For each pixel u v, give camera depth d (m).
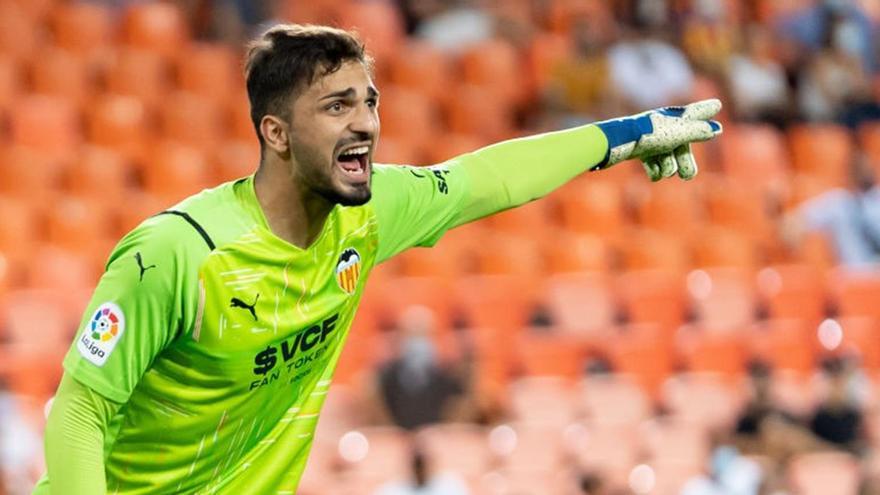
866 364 49.28
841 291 51.38
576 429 41.62
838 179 59.59
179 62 54.16
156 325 12.84
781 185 58.12
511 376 44.69
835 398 43.09
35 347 40.47
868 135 62.22
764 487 39.81
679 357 46.75
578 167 15.72
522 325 46.84
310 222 13.41
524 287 47.91
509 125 57.62
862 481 40.22
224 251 13.02
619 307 48.62
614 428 42.00
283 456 14.23
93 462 12.77
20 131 49.16
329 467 38.88
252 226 13.19
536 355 44.97
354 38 13.14
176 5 56.66
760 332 48.38
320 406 14.40
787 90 62.78
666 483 40.22
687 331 48.47
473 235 50.78
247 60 13.30
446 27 60.09
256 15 56.47
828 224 54.53
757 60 63.03
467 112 56.91
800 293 51.00
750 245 53.25
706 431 42.38
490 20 61.12
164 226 12.95
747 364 47.44
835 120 62.44
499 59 59.19
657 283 49.53
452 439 39.81
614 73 58.31
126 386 12.87
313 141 12.97
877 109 63.00
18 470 34.91
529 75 59.62
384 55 57.88
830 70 63.00
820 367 47.75
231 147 51.62
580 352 45.47
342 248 13.84
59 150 49.28
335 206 13.71
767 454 41.53
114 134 50.28
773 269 51.56
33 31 52.81
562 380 44.34
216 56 54.56
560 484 38.91
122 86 52.22
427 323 42.56
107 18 54.97
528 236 52.06
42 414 37.19
